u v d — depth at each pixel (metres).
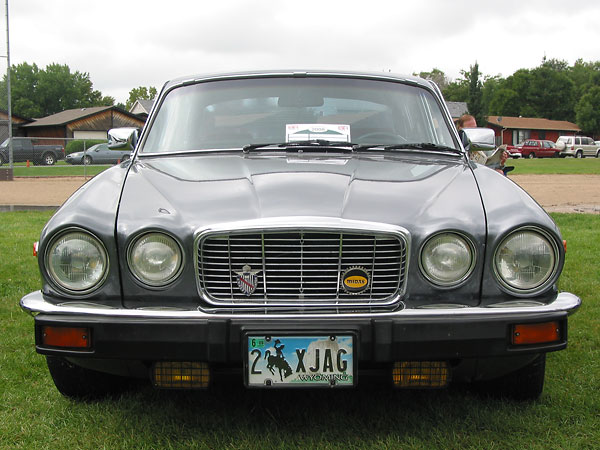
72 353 2.34
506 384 2.87
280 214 2.34
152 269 2.36
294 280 2.33
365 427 2.66
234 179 2.70
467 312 2.30
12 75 84.38
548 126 73.31
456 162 3.10
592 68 108.38
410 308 2.33
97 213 2.43
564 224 8.49
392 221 2.36
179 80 3.70
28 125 47.16
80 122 46.44
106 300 2.40
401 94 3.57
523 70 85.12
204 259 2.34
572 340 3.79
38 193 15.01
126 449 2.51
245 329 2.26
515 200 2.50
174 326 2.28
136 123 49.34
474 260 2.36
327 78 3.60
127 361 2.47
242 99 3.49
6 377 3.27
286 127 3.31
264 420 2.74
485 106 96.00
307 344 2.27
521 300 2.38
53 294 2.41
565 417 2.72
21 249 6.64
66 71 87.19
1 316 4.36
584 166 30.30
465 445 2.50
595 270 5.58
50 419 2.78
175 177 2.77
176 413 2.81
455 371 2.49
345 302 2.34
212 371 2.41
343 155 3.10
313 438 2.56
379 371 2.45
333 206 2.41
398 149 3.20
